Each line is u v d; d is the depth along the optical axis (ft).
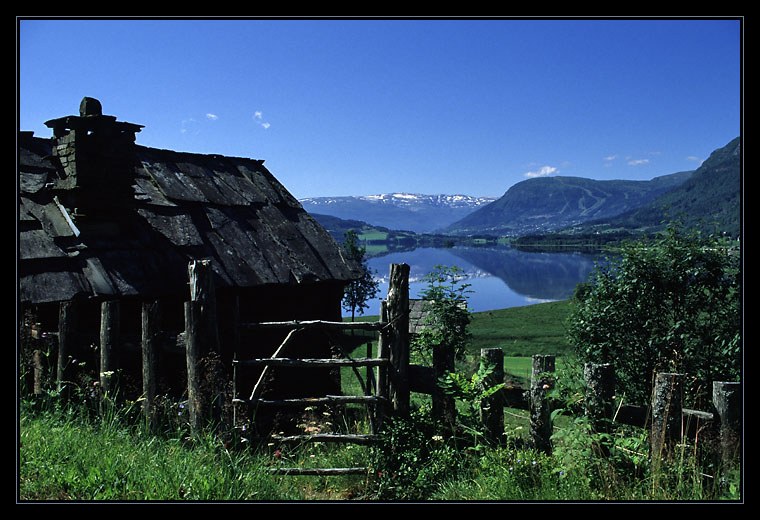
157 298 29.76
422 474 18.75
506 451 18.26
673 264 30.76
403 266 21.29
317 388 37.04
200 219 36.55
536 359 19.47
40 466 14.39
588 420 17.63
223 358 27.66
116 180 30.96
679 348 29.55
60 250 28.25
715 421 16.22
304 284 37.68
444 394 20.79
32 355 21.30
